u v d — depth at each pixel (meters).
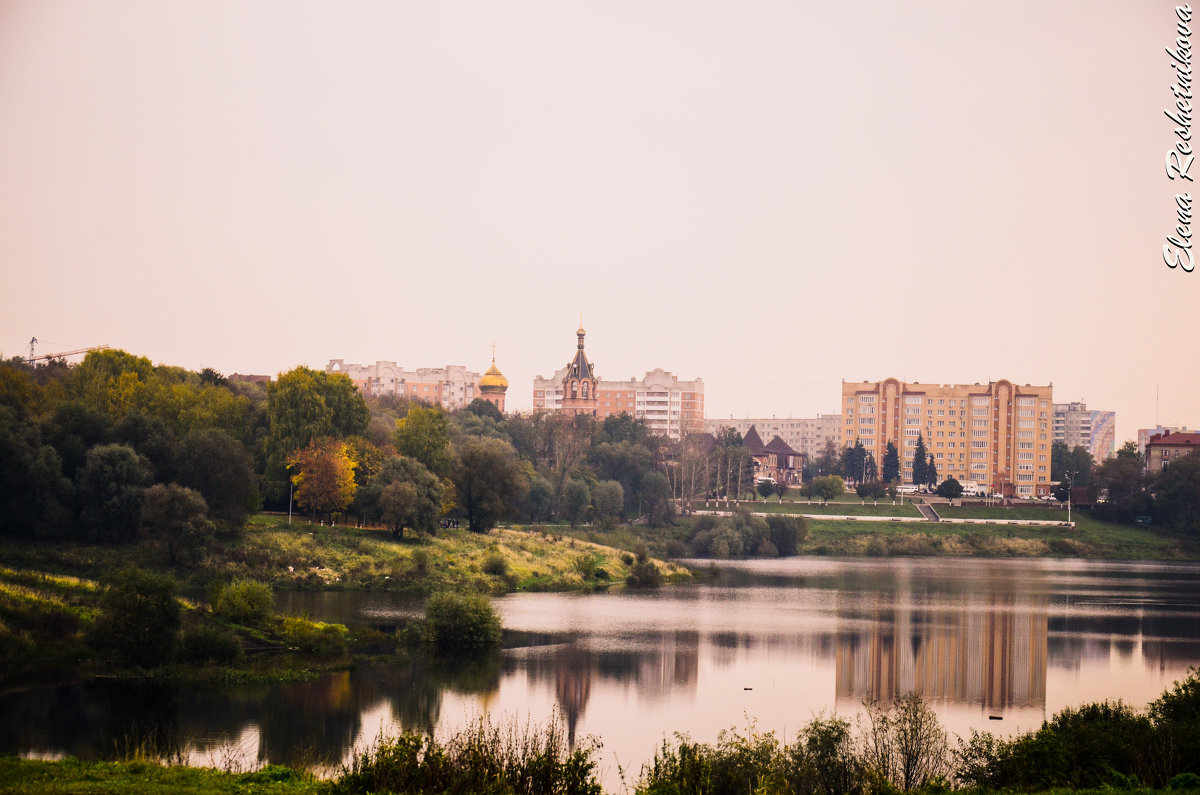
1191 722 82.69
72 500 186.12
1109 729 80.75
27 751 91.75
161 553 185.50
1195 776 70.44
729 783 70.75
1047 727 81.25
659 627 175.75
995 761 75.94
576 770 68.19
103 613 123.44
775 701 125.94
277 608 168.38
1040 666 152.62
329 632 143.75
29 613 126.81
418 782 64.94
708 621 184.25
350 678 126.06
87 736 97.25
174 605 123.62
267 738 99.12
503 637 159.75
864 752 82.38
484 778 65.88
